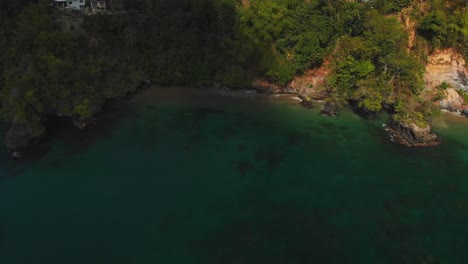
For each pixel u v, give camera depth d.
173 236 45.53
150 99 77.00
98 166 57.34
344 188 53.66
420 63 75.62
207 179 55.31
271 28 76.69
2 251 42.94
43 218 47.62
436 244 44.66
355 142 64.50
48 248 43.53
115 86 75.25
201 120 70.31
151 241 44.78
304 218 48.47
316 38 76.69
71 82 66.94
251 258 42.69
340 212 49.47
